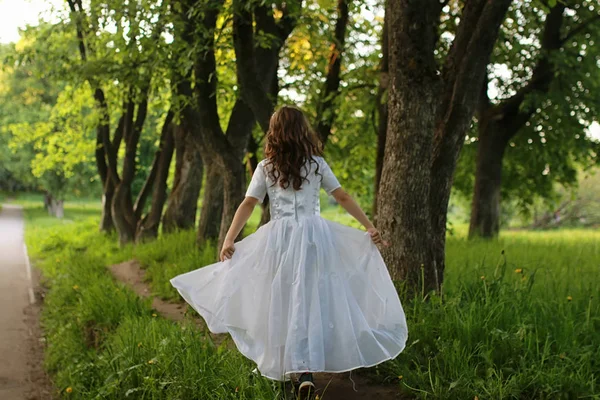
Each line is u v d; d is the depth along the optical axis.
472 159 18.59
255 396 3.98
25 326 9.03
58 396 6.01
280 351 3.92
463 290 5.71
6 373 6.81
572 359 4.28
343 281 4.09
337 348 3.91
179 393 4.40
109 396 5.06
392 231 5.78
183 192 15.65
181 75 10.46
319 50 12.66
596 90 15.45
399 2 5.66
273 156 4.17
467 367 4.19
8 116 33.09
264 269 4.10
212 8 8.55
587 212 34.94
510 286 5.64
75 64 13.62
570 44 15.72
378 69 12.28
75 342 7.14
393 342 4.07
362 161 16.55
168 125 16.16
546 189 18.88
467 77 6.09
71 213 47.16
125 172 16.94
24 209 50.38
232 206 9.85
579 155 17.83
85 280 10.10
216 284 4.27
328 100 11.85
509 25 14.88
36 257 17.97
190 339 5.04
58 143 23.34
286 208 4.17
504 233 24.05
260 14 9.70
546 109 15.88
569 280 7.23
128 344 5.57
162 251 12.38
